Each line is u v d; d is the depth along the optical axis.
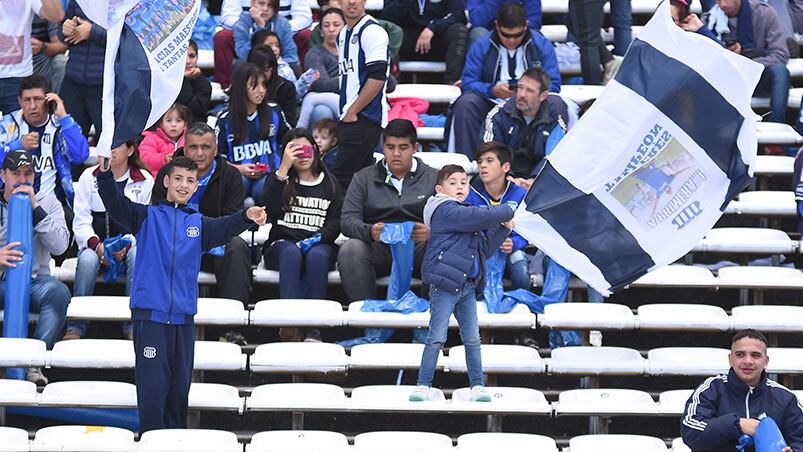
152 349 25.78
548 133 33.50
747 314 29.92
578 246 26.75
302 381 29.28
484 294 30.28
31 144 31.50
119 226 31.39
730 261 34.19
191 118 34.16
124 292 32.09
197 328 30.47
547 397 29.94
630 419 29.61
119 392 27.30
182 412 26.53
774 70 37.84
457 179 26.88
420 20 39.81
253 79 33.41
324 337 31.59
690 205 26.33
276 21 37.97
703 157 26.16
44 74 37.31
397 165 31.58
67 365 27.78
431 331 26.89
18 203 29.31
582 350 28.80
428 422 29.28
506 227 27.03
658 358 28.84
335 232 31.52
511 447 25.23
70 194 32.44
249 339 31.27
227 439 25.33
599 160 26.58
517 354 28.58
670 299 32.78
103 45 35.28
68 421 28.72
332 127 34.44
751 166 26.02
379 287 31.97
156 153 33.53
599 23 37.97
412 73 40.47
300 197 31.48
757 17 38.56
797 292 32.72
